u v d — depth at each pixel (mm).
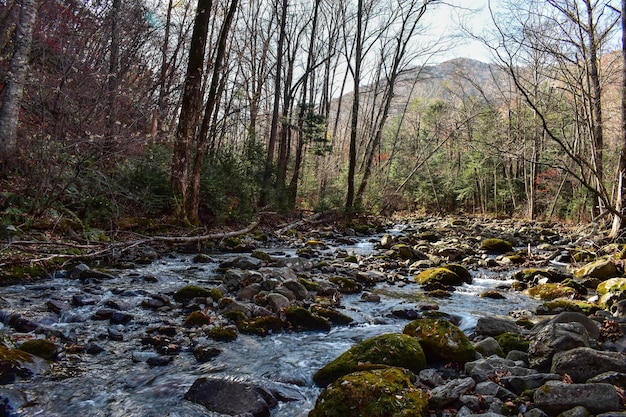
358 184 29734
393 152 37688
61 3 12164
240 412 3637
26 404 3611
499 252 14102
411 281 9461
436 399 3643
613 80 18281
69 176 9492
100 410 3611
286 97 24016
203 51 12867
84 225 9547
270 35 25594
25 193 9031
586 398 3412
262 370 4547
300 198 29266
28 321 5129
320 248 13852
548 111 19266
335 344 5414
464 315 6777
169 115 19031
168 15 18234
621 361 3943
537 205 31750
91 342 4832
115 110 11156
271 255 11656
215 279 8266
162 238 8375
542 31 11742
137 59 16078
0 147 9273
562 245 15352
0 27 11148
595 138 15492
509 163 32094
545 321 5457
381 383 3615
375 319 6426
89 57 12336
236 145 24172
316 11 24406
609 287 7605
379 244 15383
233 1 12727
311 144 27828
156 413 3596
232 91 21578
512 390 3908
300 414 3736
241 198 16719
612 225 13625
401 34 23203
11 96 9539
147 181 12359
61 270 7688
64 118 9648
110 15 13500
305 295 7242
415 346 4559
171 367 4496
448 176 38656
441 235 18516
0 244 6410
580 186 24297
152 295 6578
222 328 5473
